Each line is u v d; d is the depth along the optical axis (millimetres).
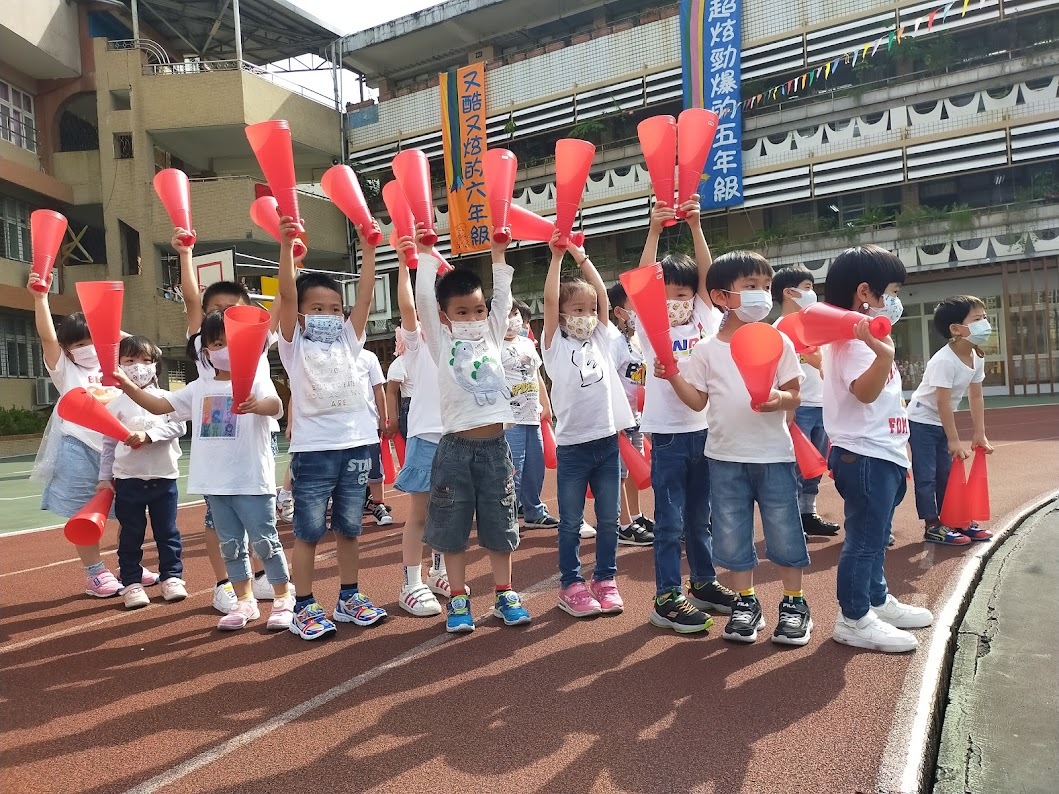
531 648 3285
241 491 3713
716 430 3258
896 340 21609
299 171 26406
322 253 24516
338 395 3668
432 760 2336
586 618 3689
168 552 4434
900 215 20000
